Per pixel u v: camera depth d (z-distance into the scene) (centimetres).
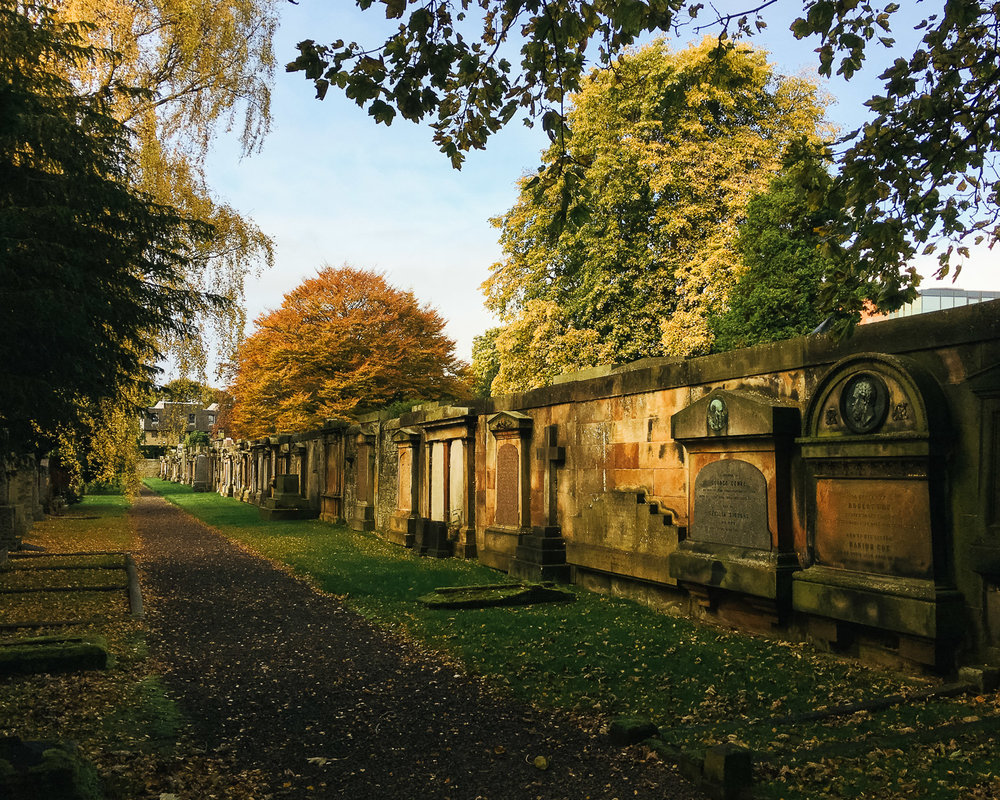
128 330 941
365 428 2266
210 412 8575
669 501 1002
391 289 3859
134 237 950
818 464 736
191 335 1041
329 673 709
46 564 1391
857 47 535
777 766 434
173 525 2500
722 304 2023
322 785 446
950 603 609
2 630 858
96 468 2058
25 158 826
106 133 925
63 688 625
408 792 436
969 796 382
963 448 618
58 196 830
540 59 511
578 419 1216
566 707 590
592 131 2411
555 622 910
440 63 479
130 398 1091
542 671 696
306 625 934
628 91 2353
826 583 712
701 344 2028
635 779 443
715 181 2252
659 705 587
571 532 1223
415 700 621
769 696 599
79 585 1176
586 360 2359
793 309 1761
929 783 401
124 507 3406
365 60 484
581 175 516
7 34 796
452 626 897
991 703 531
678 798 412
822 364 764
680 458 981
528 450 1350
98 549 1702
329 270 3825
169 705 593
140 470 1500
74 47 905
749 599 820
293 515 2716
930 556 622
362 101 492
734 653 743
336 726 556
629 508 1056
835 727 504
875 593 658
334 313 3747
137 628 883
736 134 2298
